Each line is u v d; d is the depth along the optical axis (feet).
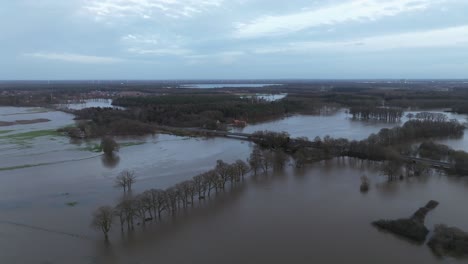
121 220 401.08
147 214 448.65
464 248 352.08
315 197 497.87
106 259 345.10
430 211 444.96
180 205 475.31
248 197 501.15
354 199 488.85
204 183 498.69
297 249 362.33
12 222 426.92
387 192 514.27
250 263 338.95
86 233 398.42
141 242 377.91
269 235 390.83
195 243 375.25
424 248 363.15
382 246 367.45
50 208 469.57
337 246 367.45
